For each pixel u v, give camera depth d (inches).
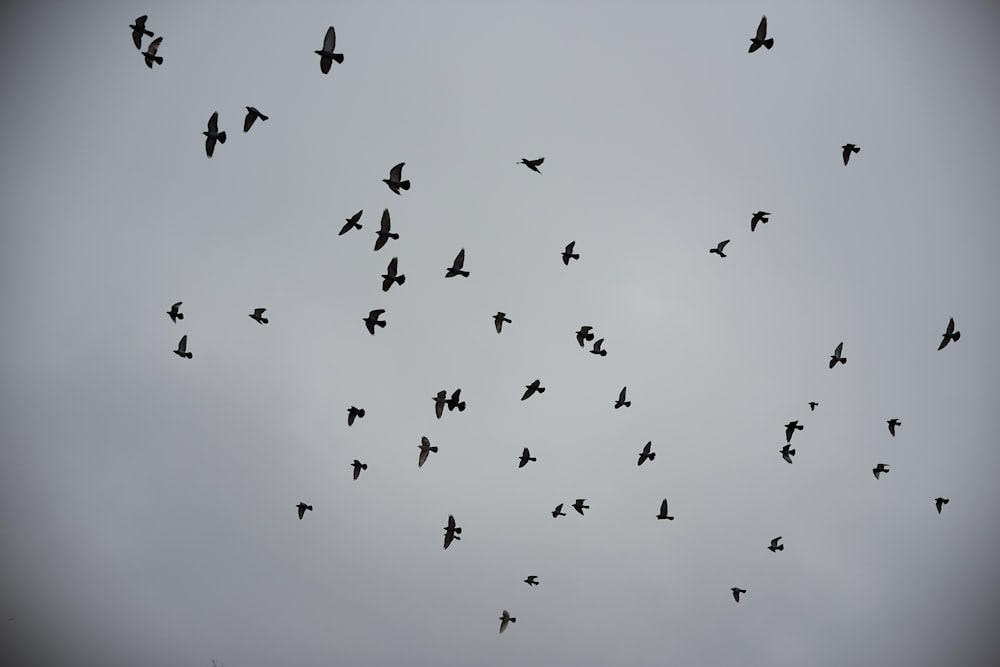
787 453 2016.5
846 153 1659.7
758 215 1785.2
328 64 1249.4
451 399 1756.9
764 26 1478.8
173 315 1779.0
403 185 1509.6
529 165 1631.4
